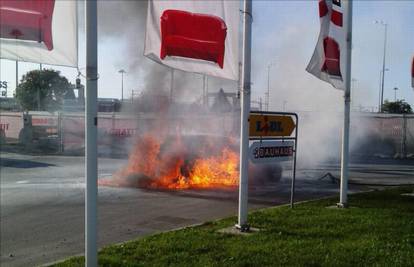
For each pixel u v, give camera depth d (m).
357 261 4.73
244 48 6.29
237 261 4.72
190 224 7.15
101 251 5.17
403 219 6.82
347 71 8.09
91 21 3.77
